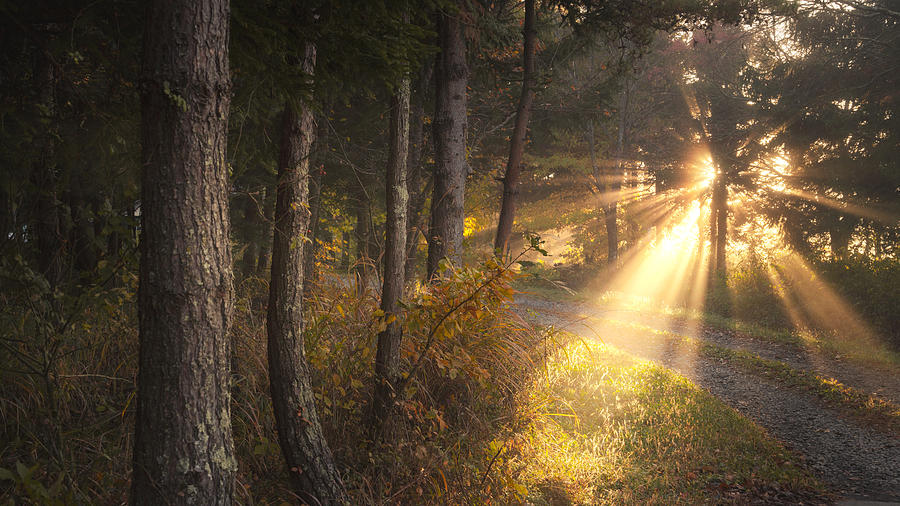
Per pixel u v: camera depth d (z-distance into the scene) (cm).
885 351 1318
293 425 361
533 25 962
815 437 790
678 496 530
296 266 366
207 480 245
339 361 472
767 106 2194
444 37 797
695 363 1241
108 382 416
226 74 248
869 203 1948
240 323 492
